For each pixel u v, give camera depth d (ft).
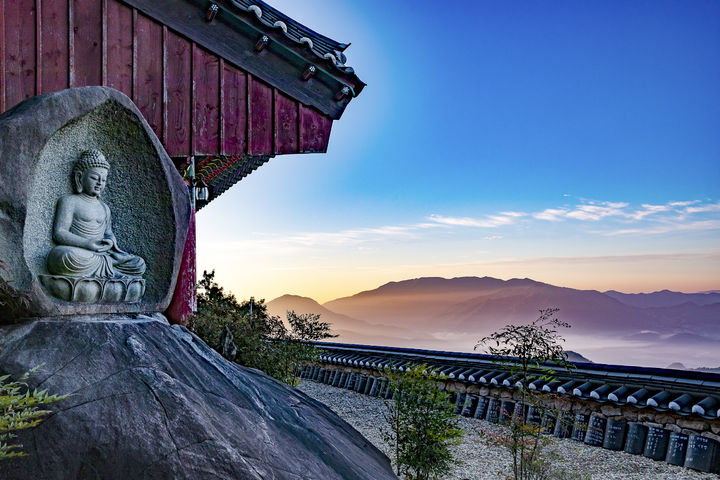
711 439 27.89
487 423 38.06
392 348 53.31
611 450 31.04
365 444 19.76
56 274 14.47
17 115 13.39
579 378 33.78
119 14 24.73
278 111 26.99
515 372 24.75
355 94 27.68
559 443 32.27
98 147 15.74
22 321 13.29
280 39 26.14
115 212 16.63
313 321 37.32
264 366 31.86
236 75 26.37
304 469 14.15
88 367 12.76
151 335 14.99
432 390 24.61
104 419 11.85
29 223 14.25
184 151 25.39
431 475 26.32
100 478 11.20
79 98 14.43
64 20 23.89
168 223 17.24
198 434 12.45
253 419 14.76
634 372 31.73
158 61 25.21
